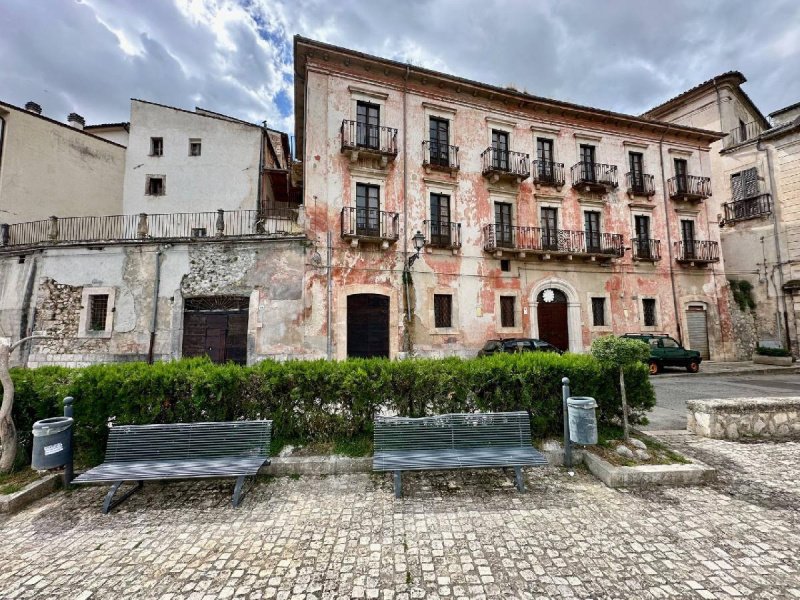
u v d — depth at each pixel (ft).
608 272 59.88
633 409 19.39
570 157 60.13
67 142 62.39
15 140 56.80
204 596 9.00
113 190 67.77
